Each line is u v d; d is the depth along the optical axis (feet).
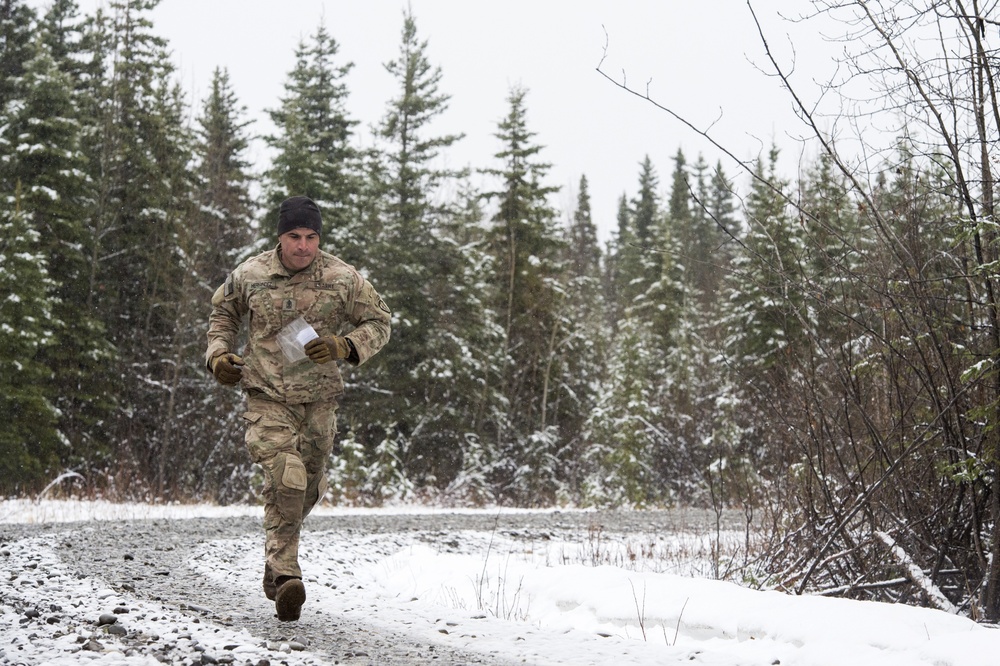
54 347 132.16
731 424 87.15
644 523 93.30
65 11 179.42
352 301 28.32
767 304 44.50
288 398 27.37
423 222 178.50
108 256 147.84
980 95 36.86
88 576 34.81
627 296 238.48
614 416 167.32
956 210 40.22
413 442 171.01
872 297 40.78
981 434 37.35
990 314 37.60
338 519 80.23
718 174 39.34
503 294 192.34
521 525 85.66
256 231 158.71
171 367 149.89
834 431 43.32
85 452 130.31
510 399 191.93
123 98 162.91
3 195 129.80
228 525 65.92
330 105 186.09
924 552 41.37
